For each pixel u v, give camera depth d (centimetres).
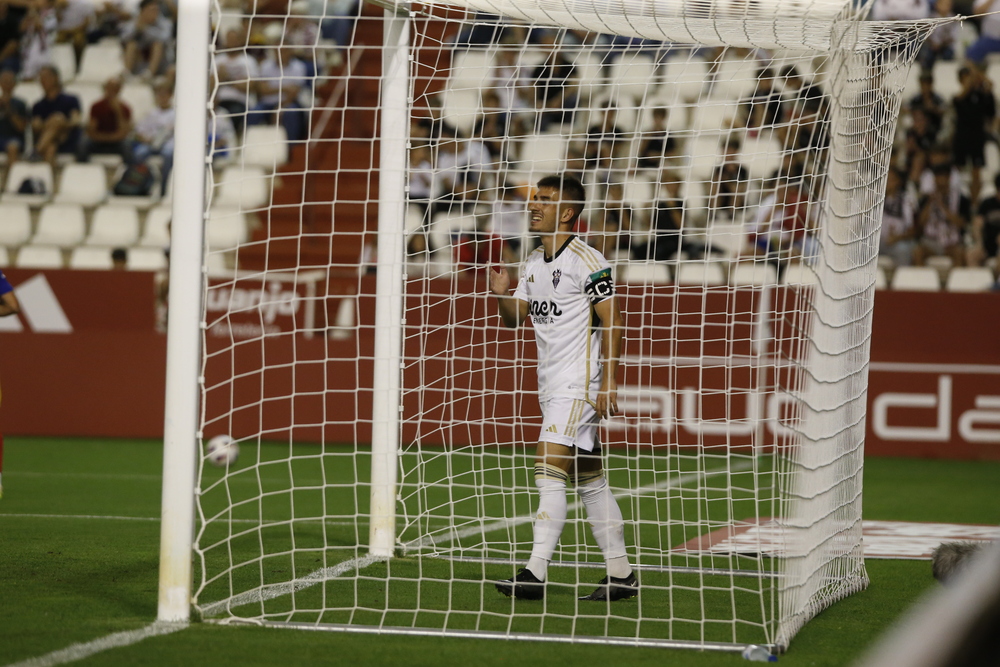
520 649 1393
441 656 1344
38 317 4781
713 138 5294
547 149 5238
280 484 3369
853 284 1806
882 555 2272
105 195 6022
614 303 1691
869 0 1406
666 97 5428
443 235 4922
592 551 2266
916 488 3541
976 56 6238
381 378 2111
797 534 1469
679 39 2019
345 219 5612
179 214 1480
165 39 6619
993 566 399
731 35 1894
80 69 6588
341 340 4603
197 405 1508
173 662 1276
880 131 2002
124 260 5553
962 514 2972
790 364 1773
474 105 5372
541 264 1772
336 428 4606
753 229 4859
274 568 1961
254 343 4538
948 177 5569
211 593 1727
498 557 2159
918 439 4531
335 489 3275
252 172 5778
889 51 2042
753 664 1338
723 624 1596
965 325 4506
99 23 6669
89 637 1393
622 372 4362
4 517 2561
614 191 5128
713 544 2367
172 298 1480
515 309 1847
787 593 1435
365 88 6034
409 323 4238
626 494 3250
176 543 1497
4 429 4762
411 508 2844
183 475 1493
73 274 4784
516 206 5059
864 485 3609
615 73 5481
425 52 5425
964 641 384
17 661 1260
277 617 1559
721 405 4306
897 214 5522
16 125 6141
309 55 6112
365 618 1573
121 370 4772
